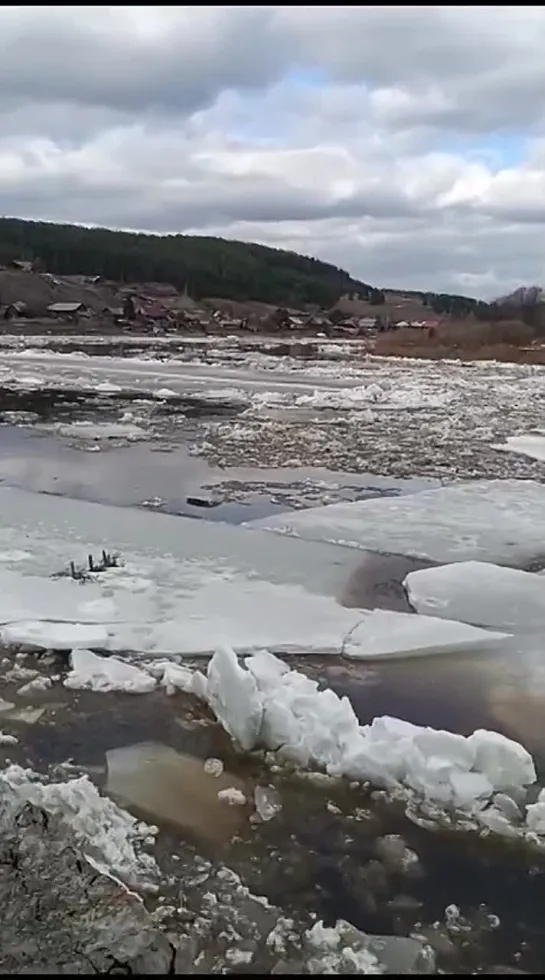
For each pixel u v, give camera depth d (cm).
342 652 736
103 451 1753
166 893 438
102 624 785
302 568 974
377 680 687
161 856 468
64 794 501
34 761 564
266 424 2127
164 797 524
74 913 402
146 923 400
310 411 2391
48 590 871
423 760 532
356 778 543
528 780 530
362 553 1038
